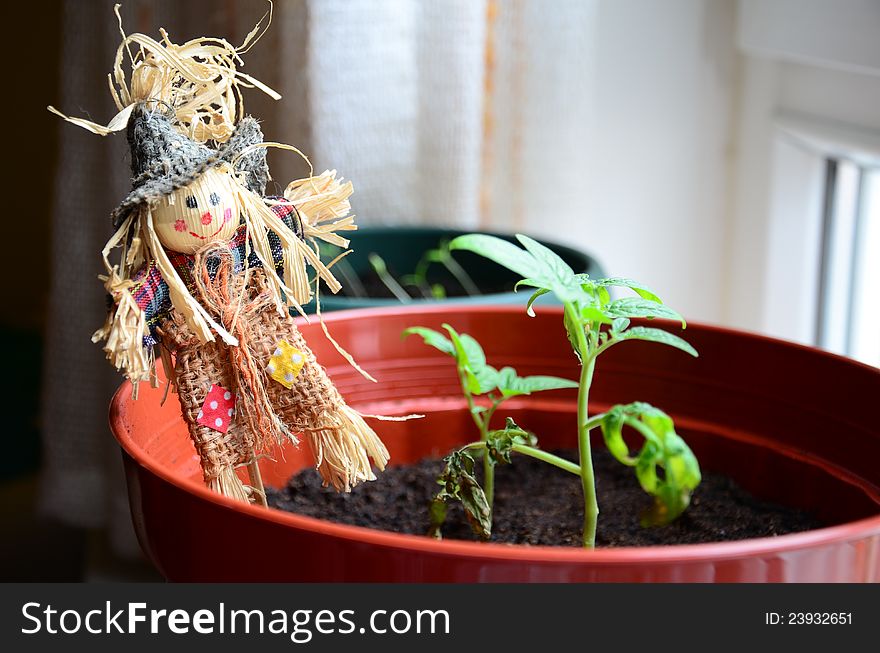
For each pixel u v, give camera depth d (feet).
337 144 4.12
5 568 5.81
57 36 7.07
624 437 3.00
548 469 2.96
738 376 2.76
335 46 4.00
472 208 4.48
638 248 5.35
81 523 4.91
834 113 4.20
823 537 1.64
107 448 4.67
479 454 2.69
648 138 5.16
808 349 2.60
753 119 4.99
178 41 4.03
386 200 4.40
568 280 2.05
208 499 1.77
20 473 6.73
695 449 2.82
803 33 4.06
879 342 4.51
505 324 2.99
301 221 2.24
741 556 1.59
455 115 4.31
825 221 4.69
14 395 7.28
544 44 4.41
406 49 4.22
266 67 3.99
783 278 4.87
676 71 5.08
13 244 7.85
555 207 4.62
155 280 2.00
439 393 3.01
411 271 4.39
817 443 2.60
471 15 4.19
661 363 2.88
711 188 5.30
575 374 2.99
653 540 2.53
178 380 2.12
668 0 4.97
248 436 2.18
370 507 2.70
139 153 2.02
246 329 2.17
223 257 2.09
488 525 2.40
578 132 4.58
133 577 5.02
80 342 4.62
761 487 2.71
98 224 4.46
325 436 2.25
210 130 2.23
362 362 2.93
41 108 7.38
